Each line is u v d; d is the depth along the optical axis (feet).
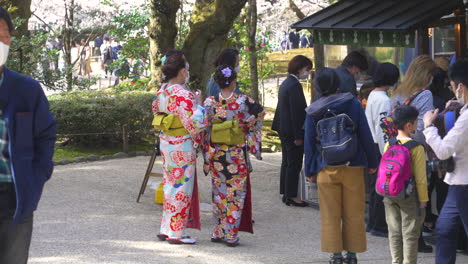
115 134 33.27
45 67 33.86
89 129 32.60
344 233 15.81
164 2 37.09
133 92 34.91
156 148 22.88
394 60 25.89
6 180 9.93
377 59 26.50
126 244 18.15
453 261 14.20
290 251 18.02
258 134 18.44
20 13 38.19
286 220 21.75
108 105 32.81
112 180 26.66
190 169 18.33
